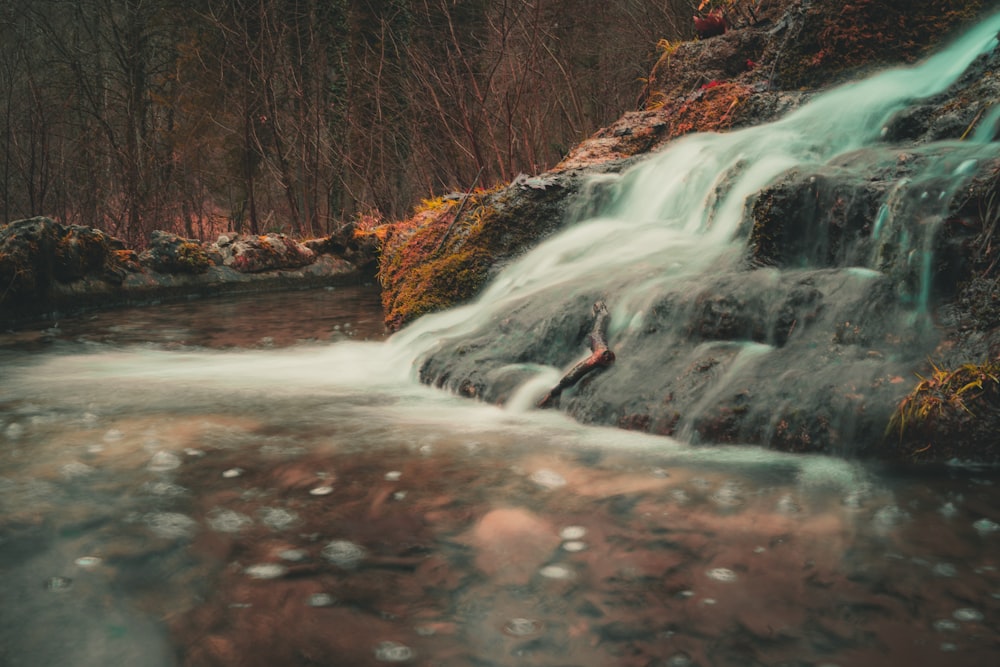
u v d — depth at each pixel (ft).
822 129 20.24
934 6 23.44
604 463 10.62
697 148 21.68
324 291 33.99
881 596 6.88
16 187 51.34
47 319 26.43
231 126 58.80
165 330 24.11
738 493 9.40
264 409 13.93
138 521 8.73
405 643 6.30
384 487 9.77
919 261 12.46
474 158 43.19
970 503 8.95
